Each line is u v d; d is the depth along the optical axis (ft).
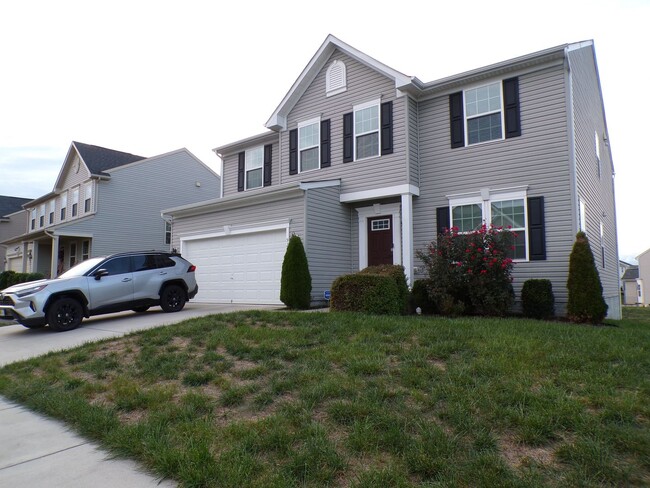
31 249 85.20
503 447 10.88
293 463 10.22
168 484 10.15
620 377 15.07
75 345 25.38
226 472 9.93
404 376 15.48
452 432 11.57
